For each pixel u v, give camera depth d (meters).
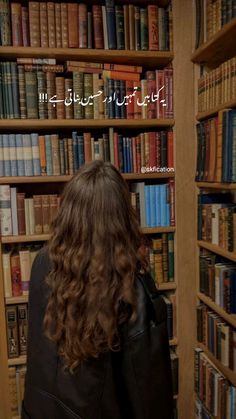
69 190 0.87
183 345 1.97
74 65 1.77
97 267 0.80
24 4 1.77
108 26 1.76
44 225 1.83
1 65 1.71
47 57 1.77
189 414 2.00
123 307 0.82
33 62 1.75
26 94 1.74
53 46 1.72
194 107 1.87
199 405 1.90
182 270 1.94
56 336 0.84
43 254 0.93
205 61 1.85
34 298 0.91
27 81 1.74
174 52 1.83
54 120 1.76
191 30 1.83
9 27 1.68
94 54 1.76
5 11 1.67
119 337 0.83
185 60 1.84
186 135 1.88
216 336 1.73
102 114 1.82
